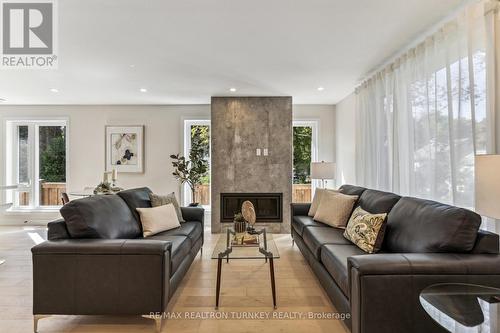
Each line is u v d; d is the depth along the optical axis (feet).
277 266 11.25
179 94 16.42
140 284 6.81
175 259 8.09
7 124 19.36
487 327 4.10
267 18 7.98
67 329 6.96
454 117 7.95
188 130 19.49
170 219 10.91
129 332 6.83
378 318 5.38
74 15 7.77
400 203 8.43
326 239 9.23
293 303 8.26
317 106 19.44
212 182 16.85
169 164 19.19
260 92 16.07
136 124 19.25
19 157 19.71
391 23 8.36
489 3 6.79
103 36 9.02
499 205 4.58
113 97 17.15
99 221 8.02
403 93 10.61
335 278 7.17
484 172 4.84
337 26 8.49
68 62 11.23
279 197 16.94
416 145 9.77
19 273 10.45
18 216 19.15
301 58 11.00
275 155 16.94
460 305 4.61
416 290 5.36
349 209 11.02
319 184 19.54
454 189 7.91
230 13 7.70
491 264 5.39
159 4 7.23
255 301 8.38
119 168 19.16
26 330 6.91
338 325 7.13
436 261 5.47
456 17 7.86
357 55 10.80
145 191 12.07
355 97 14.88
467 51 7.43
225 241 10.04
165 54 10.50
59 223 7.57
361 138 14.16
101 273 6.82
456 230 6.00
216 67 11.92
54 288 6.83
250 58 10.96
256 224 16.94
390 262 5.47
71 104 19.10
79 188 19.29
